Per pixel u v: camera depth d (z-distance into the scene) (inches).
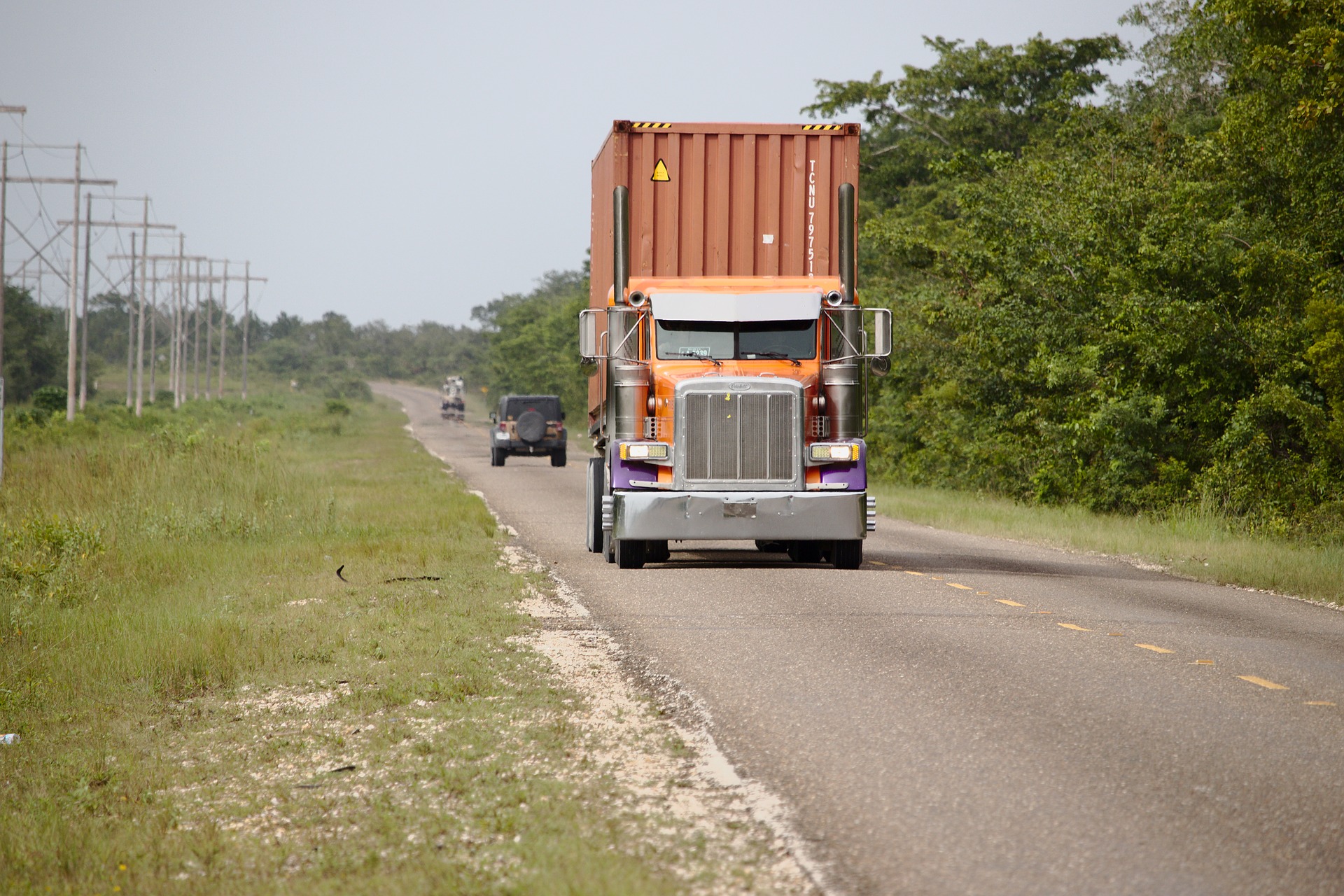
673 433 2126.0
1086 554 2763.3
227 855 803.4
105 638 1510.8
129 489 3053.6
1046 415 4040.4
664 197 2301.9
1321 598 2052.2
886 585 2047.2
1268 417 3346.5
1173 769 968.3
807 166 2314.2
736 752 1020.5
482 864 762.2
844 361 2176.4
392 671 1343.5
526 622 1658.5
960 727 1101.1
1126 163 3986.2
